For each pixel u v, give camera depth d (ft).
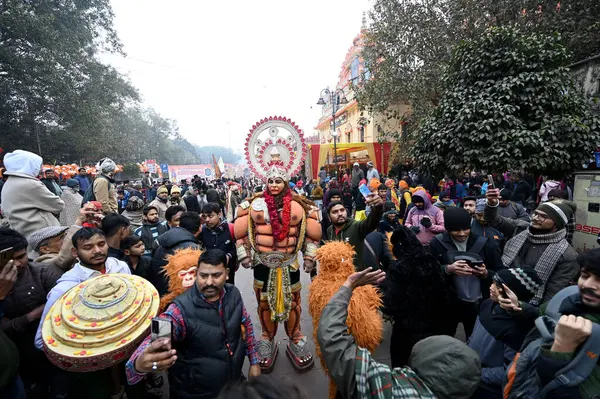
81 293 7.04
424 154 18.69
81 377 7.95
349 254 8.83
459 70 18.44
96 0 66.13
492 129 15.69
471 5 31.78
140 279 8.23
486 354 7.44
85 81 66.74
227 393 3.39
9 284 6.48
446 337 5.35
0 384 5.97
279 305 11.51
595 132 15.46
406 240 9.66
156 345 5.59
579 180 17.81
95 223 10.89
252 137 12.87
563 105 15.66
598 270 5.21
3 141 60.08
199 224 13.35
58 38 56.59
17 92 55.98
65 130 67.67
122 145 105.50
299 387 3.48
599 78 23.36
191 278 9.37
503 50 16.48
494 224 12.62
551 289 8.78
